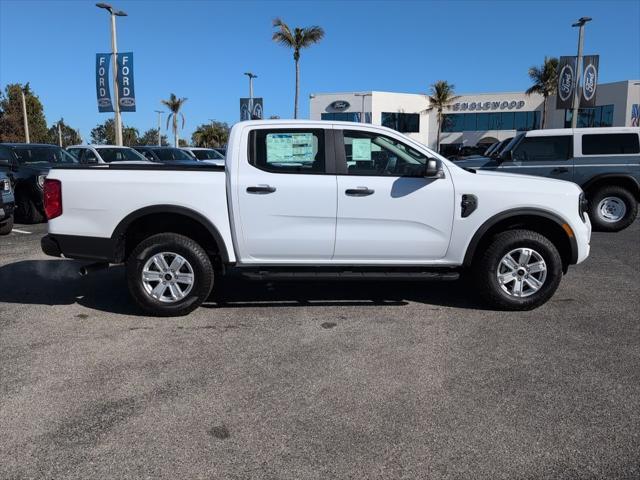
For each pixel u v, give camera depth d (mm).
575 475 2836
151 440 3162
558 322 5176
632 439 3162
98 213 5168
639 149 10781
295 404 3586
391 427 3301
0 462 2947
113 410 3504
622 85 46031
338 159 5203
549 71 48094
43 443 3131
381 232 5230
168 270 5262
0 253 8656
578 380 3926
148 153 19703
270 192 5117
